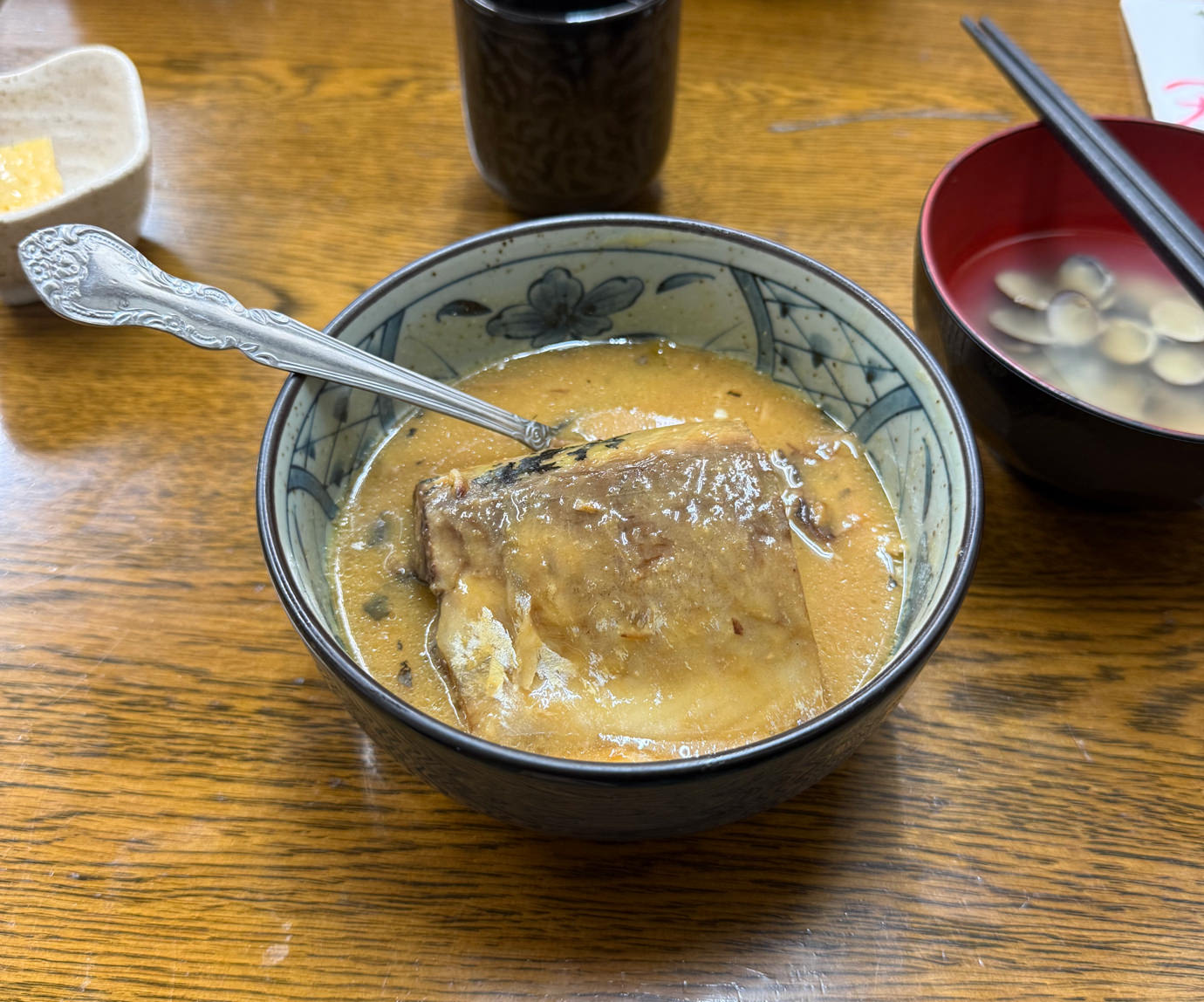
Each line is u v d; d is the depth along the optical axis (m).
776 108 0.40
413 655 0.26
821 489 0.28
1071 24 0.43
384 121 0.40
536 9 0.32
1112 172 0.29
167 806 0.25
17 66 0.41
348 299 0.34
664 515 0.24
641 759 0.23
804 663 0.24
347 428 0.28
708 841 0.24
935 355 0.29
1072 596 0.28
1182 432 0.25
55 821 0.24
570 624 0.24
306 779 0.25
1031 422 0.27
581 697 0.23
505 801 0.21
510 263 0.29
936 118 0.40
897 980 0.23
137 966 0.22
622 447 0.25
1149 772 0.25
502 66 0.32
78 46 0.42
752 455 0.25
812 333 0.29
